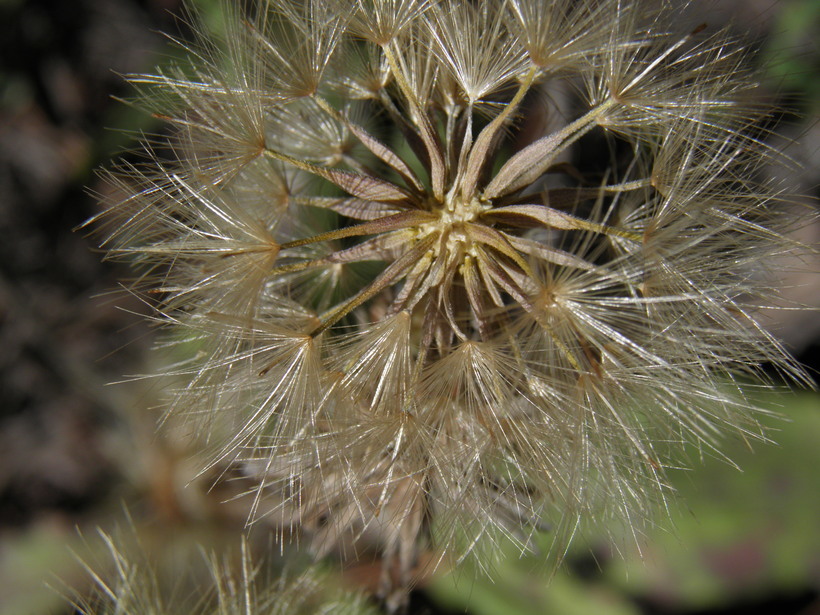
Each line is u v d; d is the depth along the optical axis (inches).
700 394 3.4
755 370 3.6
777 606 4.9
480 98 3.6
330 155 3.7
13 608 5.5
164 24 6.4
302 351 3.3
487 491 3.4
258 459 3.4
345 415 3.3
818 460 4.6
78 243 6.4
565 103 3.9
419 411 3.3
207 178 3.4
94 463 6.1
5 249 6.4
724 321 3.4
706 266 3.4
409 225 3.4
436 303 3.4
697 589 4.6
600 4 3.4
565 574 4.7
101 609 4.0
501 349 3.3
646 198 3.4
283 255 3.7
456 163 3.5
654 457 3.4
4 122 6.5
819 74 4.8
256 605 3.8
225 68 3.5
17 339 6.3
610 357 3.3
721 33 3.5
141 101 3.7
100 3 6.4
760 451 4.6
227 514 4.5
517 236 3.4
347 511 3.6
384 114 3.9
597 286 3.3
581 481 3.3
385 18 3.4
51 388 6.3
